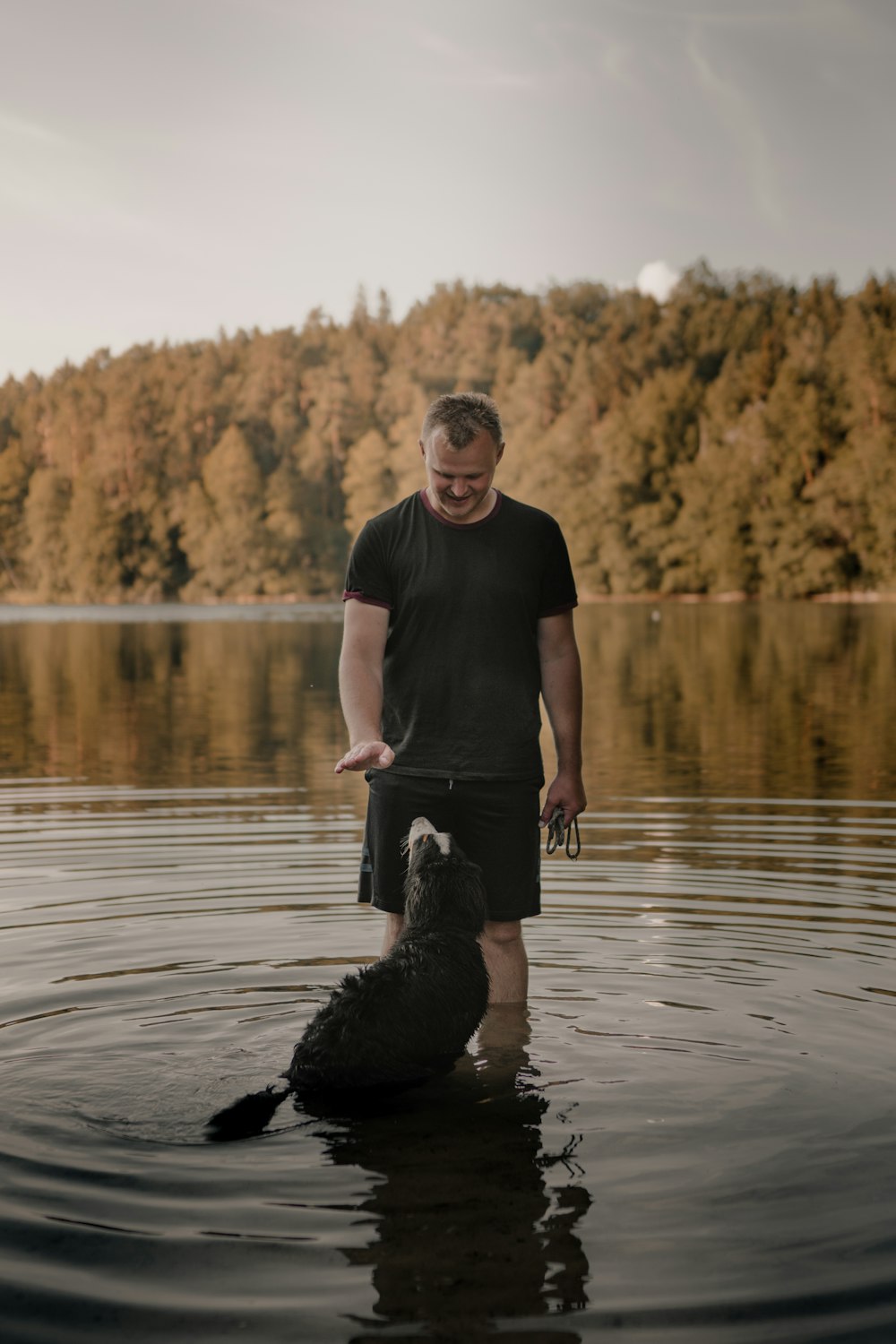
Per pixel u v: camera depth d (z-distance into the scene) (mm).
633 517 73500
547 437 78188
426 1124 3311
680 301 93062
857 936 5164
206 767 10969
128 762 11297
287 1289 2459
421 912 3889
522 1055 3832
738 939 5137
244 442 92312
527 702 4418
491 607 4328
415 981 3650
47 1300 2410
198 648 35094
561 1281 2486
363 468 86250
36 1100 3445
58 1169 3004
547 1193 2887
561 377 86062
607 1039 3979
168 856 6836
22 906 5672
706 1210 2791
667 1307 2391
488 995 4051
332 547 91250
